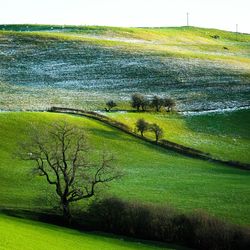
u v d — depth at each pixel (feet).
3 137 620.90
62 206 413.80
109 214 404.77
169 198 468.34
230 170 602.03
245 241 364.79
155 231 390.63
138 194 478.59
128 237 392.68
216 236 371.15
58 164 423.23
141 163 614.75
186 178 550.77
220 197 476.13
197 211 403.54
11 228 347.36
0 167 541.75
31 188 492.95
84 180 454.40
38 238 331.77
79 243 345.72
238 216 420.77
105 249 342.23
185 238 383.45
